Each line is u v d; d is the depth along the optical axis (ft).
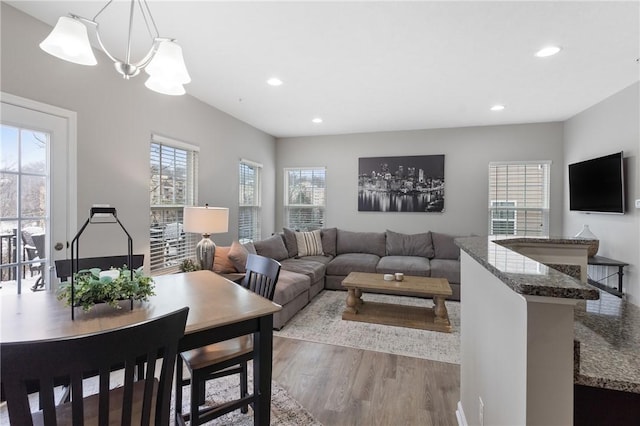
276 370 7.70
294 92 11.76
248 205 16.81
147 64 5.35
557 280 2.68
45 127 7.34
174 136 11.26
